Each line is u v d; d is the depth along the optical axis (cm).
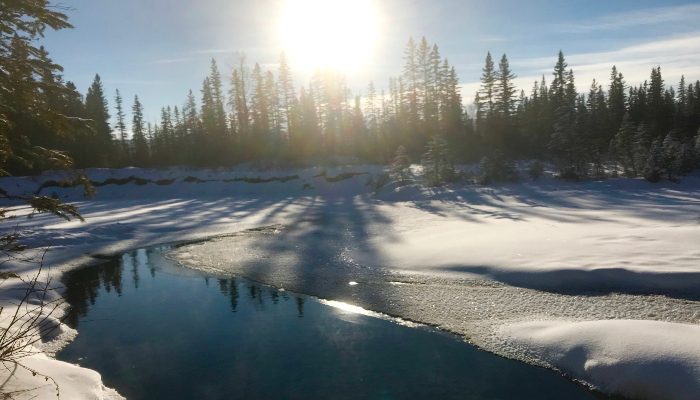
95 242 2112
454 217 2473
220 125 6081
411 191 3656
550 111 5438
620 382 702
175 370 823
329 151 5747
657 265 1208
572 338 833
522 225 2012
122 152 6081
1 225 2444
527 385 745
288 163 5181
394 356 864
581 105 5694
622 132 4212
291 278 1445
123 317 1117
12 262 1588
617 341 773
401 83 6519
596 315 986
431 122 5825
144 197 4375
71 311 1170
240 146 5606
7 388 592
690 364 664
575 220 2073
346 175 4562
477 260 1454
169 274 1558
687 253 1288
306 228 2439
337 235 2169
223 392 742
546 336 875
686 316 957
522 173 3919
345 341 941
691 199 2658
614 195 2948
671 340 730
